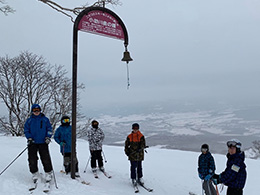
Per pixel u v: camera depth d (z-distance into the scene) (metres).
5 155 7.51
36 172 4.69
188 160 11.29
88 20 5.85
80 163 7.91
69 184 4.98
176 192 6.18
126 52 6.63
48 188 4.46
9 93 19.92
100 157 6.57
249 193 6.70
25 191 4.30
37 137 4.74
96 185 5.46
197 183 7.31
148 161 10.52
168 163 10.31
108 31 6.21
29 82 20.80
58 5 7.21
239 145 3.99
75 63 5.57
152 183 6.61
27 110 20.56
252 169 9.80
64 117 5.86
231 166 3.95
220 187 7.24
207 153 5.14
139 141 5.98
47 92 21.14
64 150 5.80
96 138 6.44
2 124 19.97
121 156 11.05
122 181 6.22
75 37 5.62
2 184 4.37
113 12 6.28
